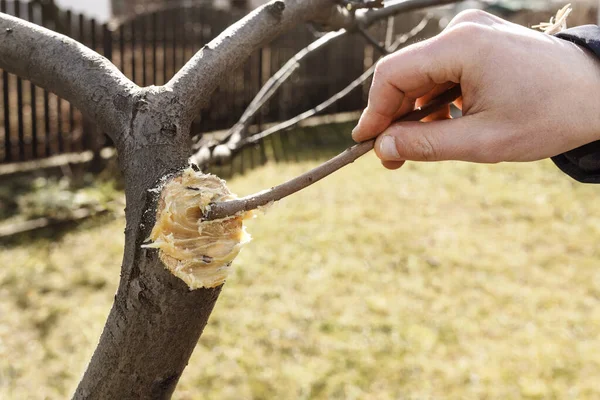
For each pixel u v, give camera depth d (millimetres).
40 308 4109
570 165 1030
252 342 3844
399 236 5531
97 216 5613
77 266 4711
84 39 6410
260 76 8164
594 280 4805
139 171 850
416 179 7262
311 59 9062
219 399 3311
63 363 3576
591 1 8625
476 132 876
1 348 3662
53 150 6383
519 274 4879
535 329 4094
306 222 5750
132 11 13273
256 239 5293
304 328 4020
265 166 7266
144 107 872
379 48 1767
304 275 4715
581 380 3557
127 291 844
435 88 1003
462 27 876
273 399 3344
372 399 3359
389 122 935
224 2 12875
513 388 3477
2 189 5715
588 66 881
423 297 4477
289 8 1161
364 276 4750
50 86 967
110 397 884
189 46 7504
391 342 3896
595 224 5953
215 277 820
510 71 854
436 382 3520
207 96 945
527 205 6477
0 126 6426
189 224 817
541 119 860
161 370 868
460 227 5828
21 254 4828
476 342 3928
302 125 8992
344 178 7188
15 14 5812
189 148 896
